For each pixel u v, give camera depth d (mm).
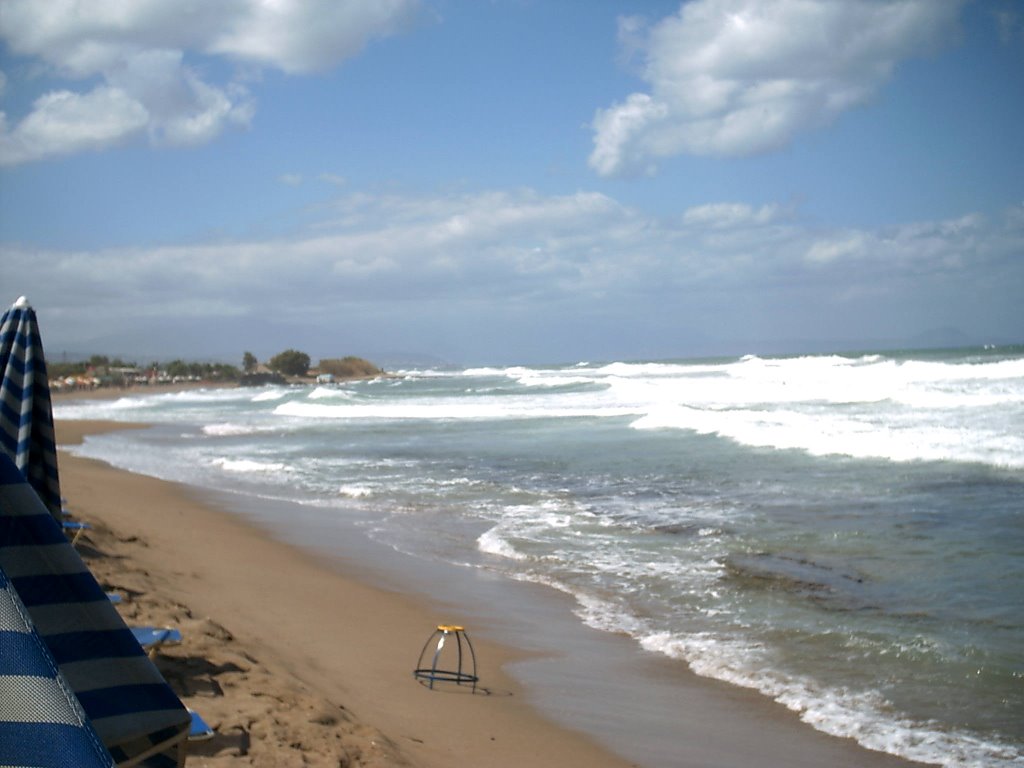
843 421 25812
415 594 10383
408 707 6793
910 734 6484
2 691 1129
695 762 6066
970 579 10055
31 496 1508
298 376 135625
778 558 11367
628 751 6223
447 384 87625
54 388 89062
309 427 35375
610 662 8141
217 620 8039
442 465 21734
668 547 12219
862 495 15219
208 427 36781
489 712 6852
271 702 5832
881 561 10984
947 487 15570
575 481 18281
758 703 7129
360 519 15086
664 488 16875
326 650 8008
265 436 32125
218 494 17984
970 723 6617
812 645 8312
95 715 1531
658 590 10289
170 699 1635
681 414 29188
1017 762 6012
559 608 9797
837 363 71500
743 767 6004
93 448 28656
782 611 9305
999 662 7672
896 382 39750
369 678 7375
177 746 1675
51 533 1518
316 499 17281
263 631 8156
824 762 6051
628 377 70188
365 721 6141
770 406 33125
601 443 25016
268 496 17750
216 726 5273
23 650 1148
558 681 7648
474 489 17797
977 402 29297
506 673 7832
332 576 11141
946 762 6043
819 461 19281
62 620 1519
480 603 10039
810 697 7176
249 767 4816
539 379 82188
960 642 8164
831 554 11430
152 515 14883
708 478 17812
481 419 36125
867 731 6547
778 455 20516
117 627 1578
